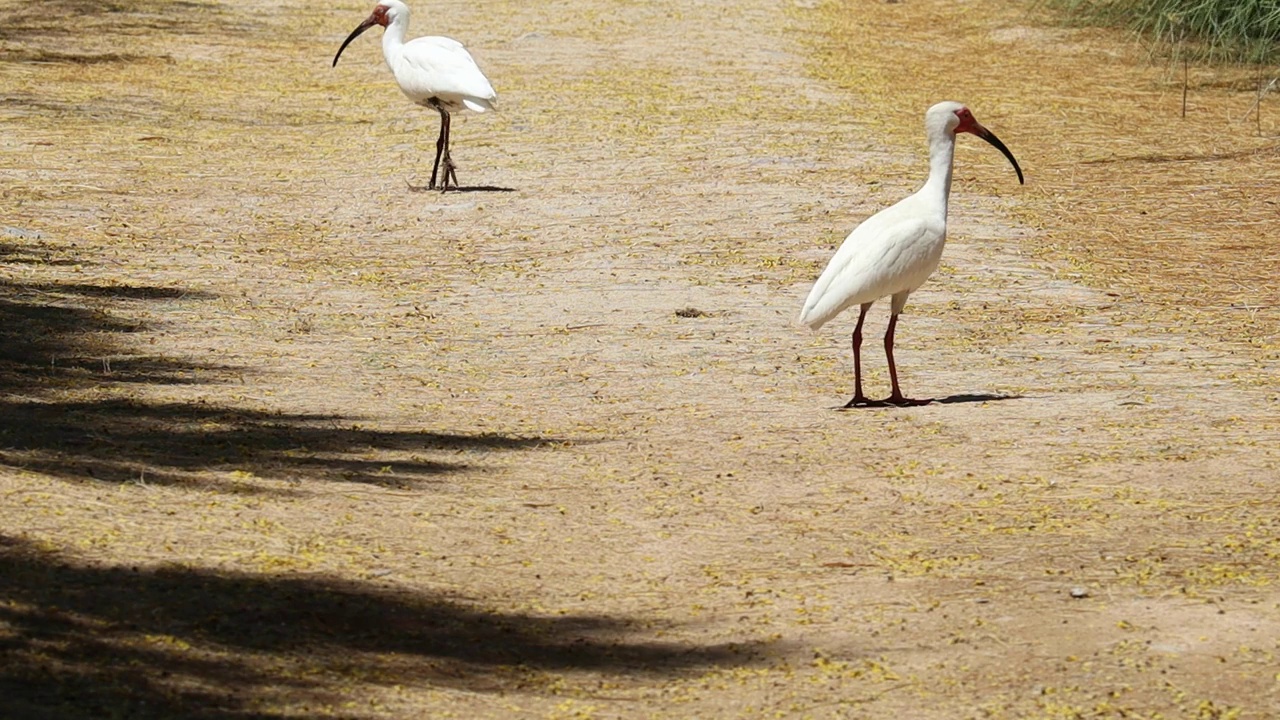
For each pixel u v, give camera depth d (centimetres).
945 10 3139
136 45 2669
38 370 1096
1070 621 701
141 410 1012
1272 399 1062
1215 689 632
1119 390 1091
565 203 1694
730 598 736
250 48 2703
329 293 1357
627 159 1902
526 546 798
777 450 964
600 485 899
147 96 2264
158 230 1561
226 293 1345
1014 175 1827
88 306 1281
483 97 1695
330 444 960
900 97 2311
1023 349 1202
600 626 700
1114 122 2136
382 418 1024
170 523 796
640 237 1554
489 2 3222
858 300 1036
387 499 860
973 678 646
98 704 585
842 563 779
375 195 1731
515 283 1395
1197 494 873
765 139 2006
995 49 2722
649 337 1232
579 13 3094
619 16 3055
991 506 860
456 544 796
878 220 1056
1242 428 998
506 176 1823
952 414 1038
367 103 2273
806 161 1884
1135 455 945
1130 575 755
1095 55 2633
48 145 1920
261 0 3234
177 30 2834
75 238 1513
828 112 2195
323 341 1213
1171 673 646
